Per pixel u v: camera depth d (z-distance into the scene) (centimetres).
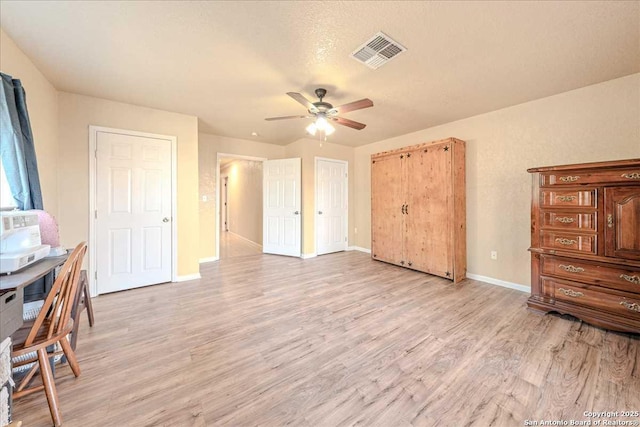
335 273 396
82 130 294
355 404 142
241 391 152
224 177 934
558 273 244
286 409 139
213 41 196
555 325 229
